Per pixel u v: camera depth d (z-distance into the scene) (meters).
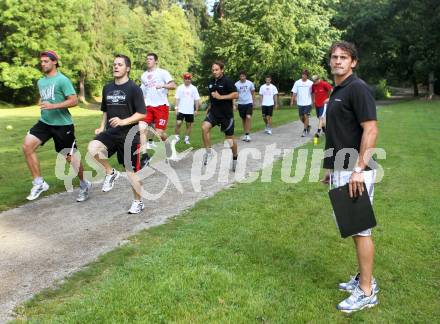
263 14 30.91
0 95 46.66
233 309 3.59
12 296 3.89
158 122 10.41
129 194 7.11
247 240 5.00
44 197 7.00
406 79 43.66
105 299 3.71
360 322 3.53
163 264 4.32
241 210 6.05
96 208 6.38
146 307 3.59
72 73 47.00
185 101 11.90
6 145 13.31
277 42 31.34
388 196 6.83
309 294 3.90
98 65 49.66
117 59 6.06
